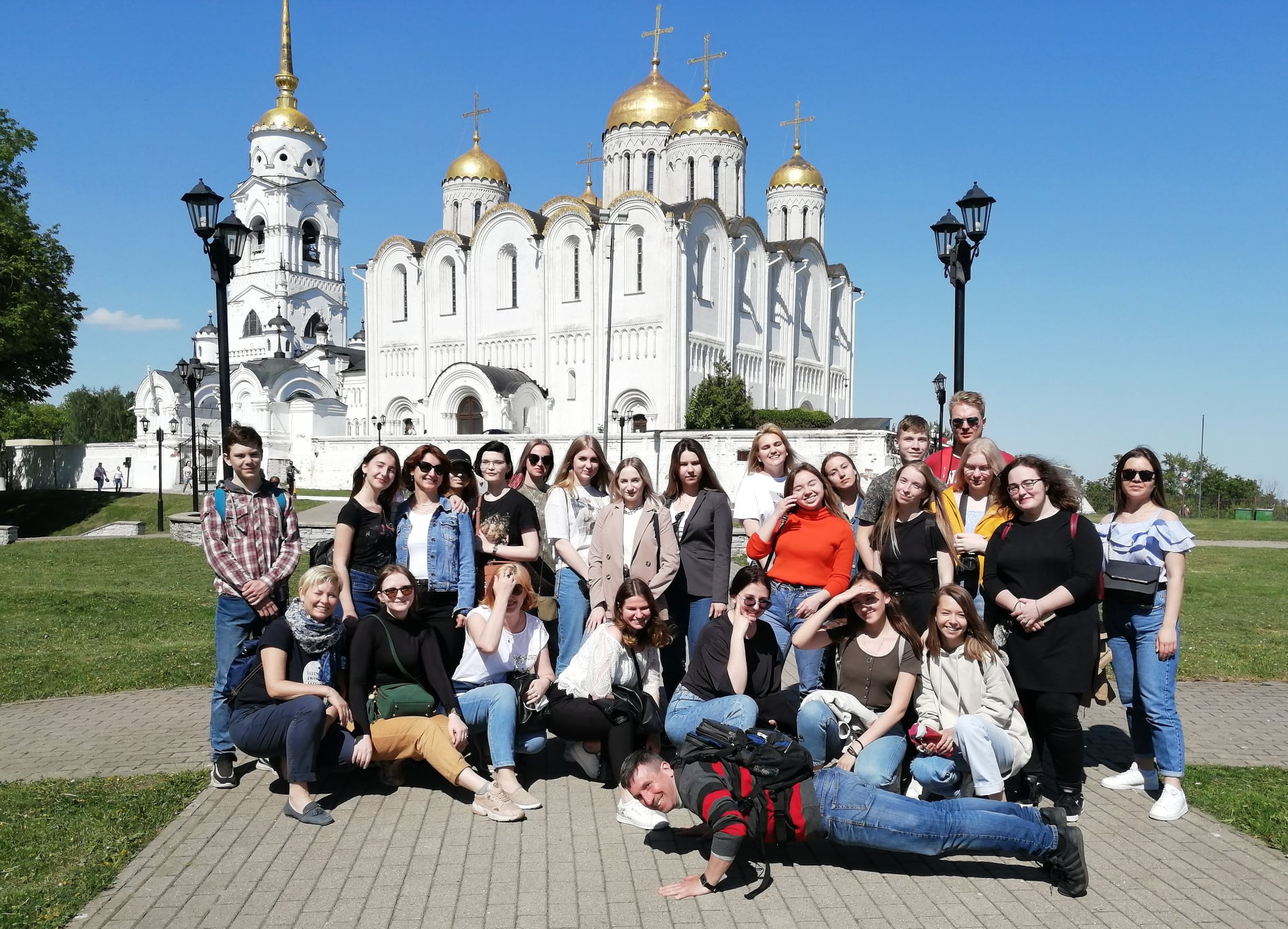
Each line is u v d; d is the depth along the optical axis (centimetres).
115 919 524
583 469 912
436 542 791
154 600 1636
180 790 729
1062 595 667
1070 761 682
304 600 714
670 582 830
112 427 9862
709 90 6775
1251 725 940
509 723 727
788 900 557
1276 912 541
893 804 581
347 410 7312
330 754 705
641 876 589
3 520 4312
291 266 8325
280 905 543
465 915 534
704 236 5872
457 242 6475
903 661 706
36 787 731
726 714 706
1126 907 549
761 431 896
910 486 749
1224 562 2417
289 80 8444
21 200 4097
